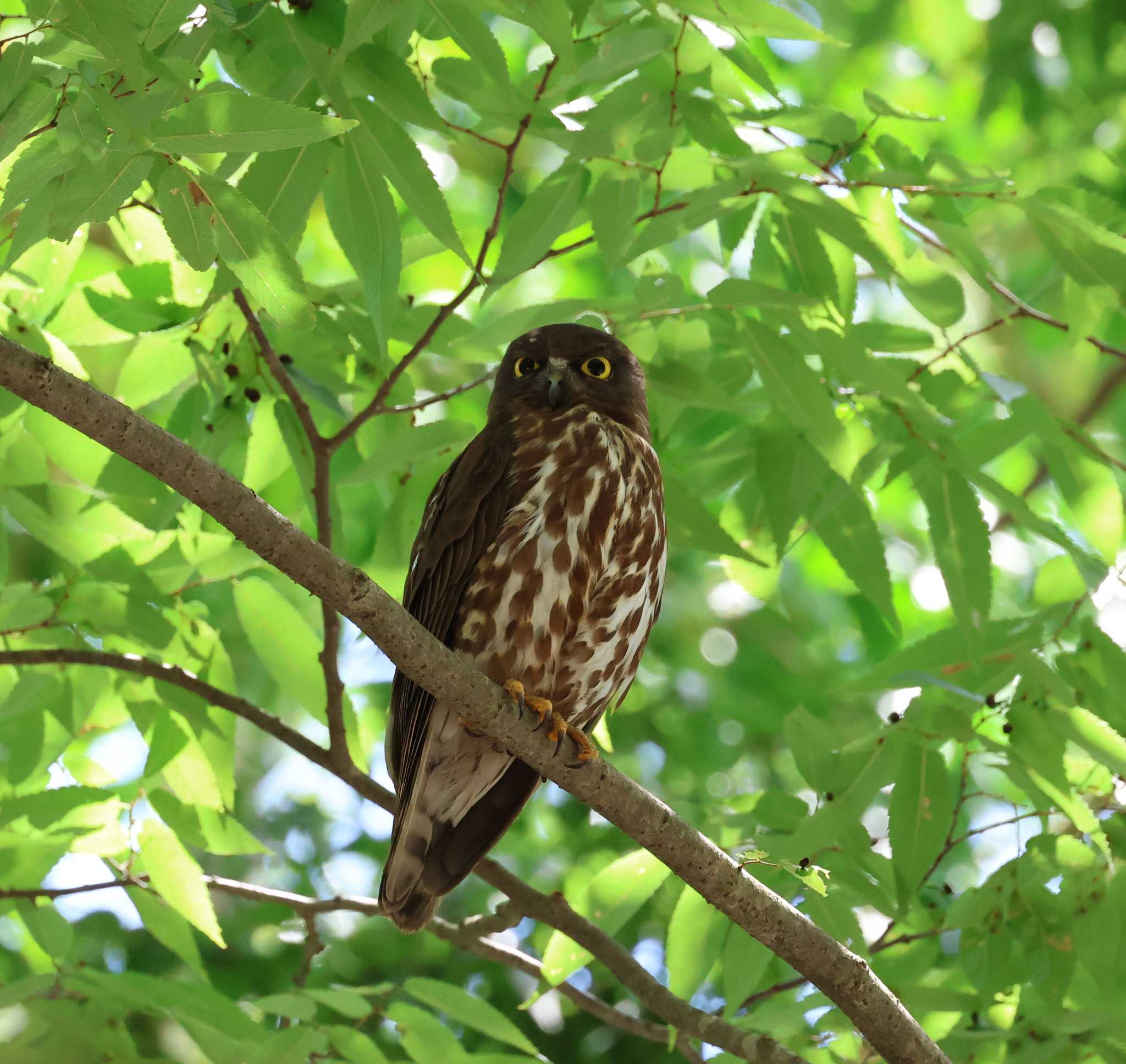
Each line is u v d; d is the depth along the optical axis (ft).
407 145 25.16
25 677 31.50
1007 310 33.37
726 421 44.60
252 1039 26.66
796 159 27.45
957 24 57.57
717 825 31.99
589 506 30.78
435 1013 48.01
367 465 31.63
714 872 24.94
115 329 31.50
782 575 56.75
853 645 58.03
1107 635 29.71
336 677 32.04
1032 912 29.40
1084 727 27.91
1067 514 49.06
